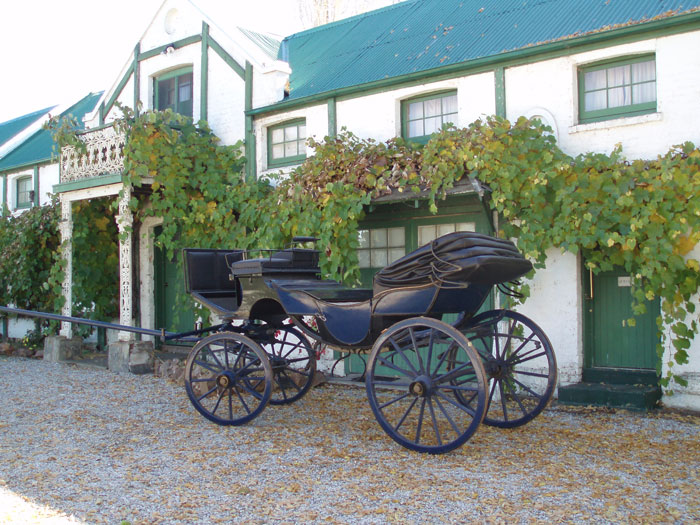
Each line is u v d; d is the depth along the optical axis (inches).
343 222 341.7
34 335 522.9
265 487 185.5
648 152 285.1
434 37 394.3
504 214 297.3
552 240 297.1
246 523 159.5
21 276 537.0
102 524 158.9
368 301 230.2
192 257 278.8
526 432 244.8
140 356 413.1
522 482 186.2
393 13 477.7
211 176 415.2
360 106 371.9
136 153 397.4
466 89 334.6
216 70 441.1
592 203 282.5
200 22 450.9
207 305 271.7
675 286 271.6
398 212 363.6
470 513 163.5
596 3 341.7
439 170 305.9
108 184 420.8
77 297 481.1
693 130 275.3
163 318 497.4
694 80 275.3
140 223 493.0
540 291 310.8
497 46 337.4
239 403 307.1
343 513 165.0
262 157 415.5
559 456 212.7
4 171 611.2
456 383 256.7
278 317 291.9
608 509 164.9
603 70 304.0
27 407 302.8
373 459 211.2
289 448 226.8
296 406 300.4
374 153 336.5
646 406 272.8
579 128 300.8
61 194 464.1
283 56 480.4
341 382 358.3
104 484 189.5
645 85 294.0
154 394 333.1
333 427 257.1
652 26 280.4
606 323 306.8
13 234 547.2
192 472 200.2
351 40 459.5
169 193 409.4
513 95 320.8
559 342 305.9
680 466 201.3
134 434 250.1
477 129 305.1
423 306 218.2
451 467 201.5
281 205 372.5
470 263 203.6
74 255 483.8
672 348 280.2
